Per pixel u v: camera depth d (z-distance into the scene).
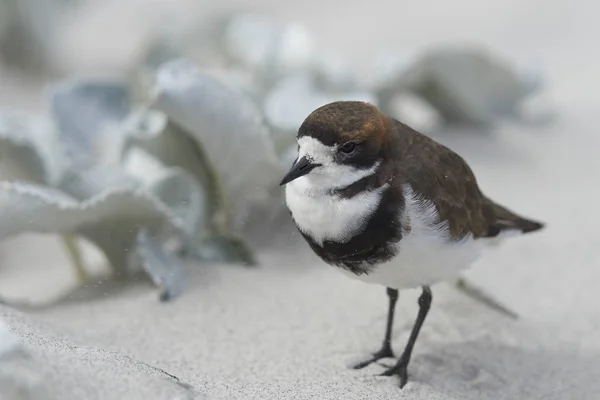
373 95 13.80
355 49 20.47
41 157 10.88
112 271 10.73
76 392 6.41
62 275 11.57
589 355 9.13
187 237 10.78
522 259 11.27
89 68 19.84
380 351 8.96
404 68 14.14
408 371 8.66
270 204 11.78
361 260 8.10
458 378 8.62
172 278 10.12
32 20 19.80
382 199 7.89
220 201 11.18
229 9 21.30
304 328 9.52
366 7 23.56
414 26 21.94
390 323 8.98
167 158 11.21
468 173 8.75
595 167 13.91
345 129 7.81
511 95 15.02
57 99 11.92
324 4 23.73
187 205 10.84
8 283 11.68
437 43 20.53
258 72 13.80
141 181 10.88
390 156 8.03
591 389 8.51
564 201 12.76
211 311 9.77
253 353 8.88
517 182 13.34
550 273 10.91
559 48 19.48
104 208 9.96
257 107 12.03
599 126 15.41
